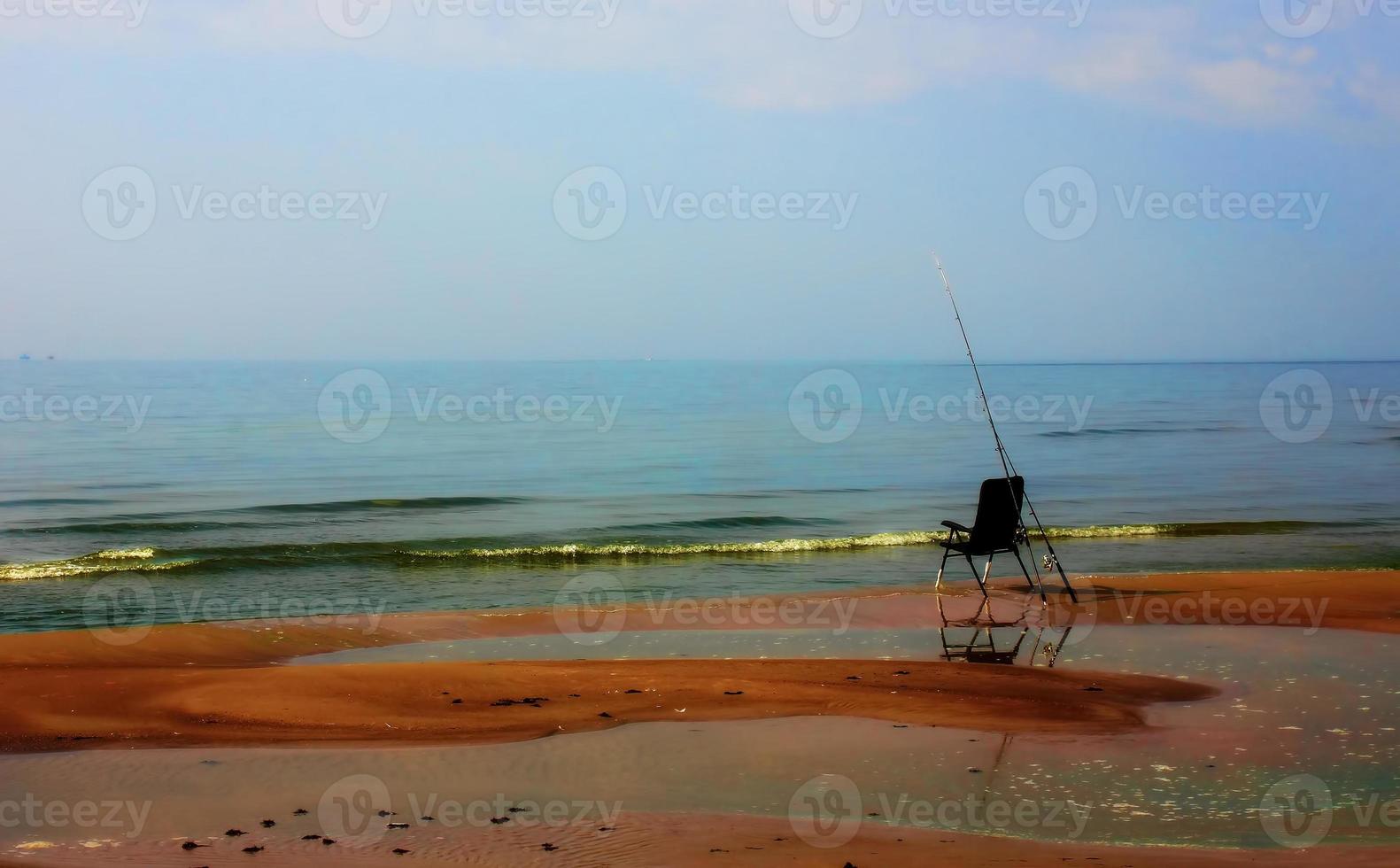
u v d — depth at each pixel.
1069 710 7.61
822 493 22.81
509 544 16.36
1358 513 19.66
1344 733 6.99
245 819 5.53
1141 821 5.43
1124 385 92.69
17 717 7.41
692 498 22.20
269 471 26.83
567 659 9.47
